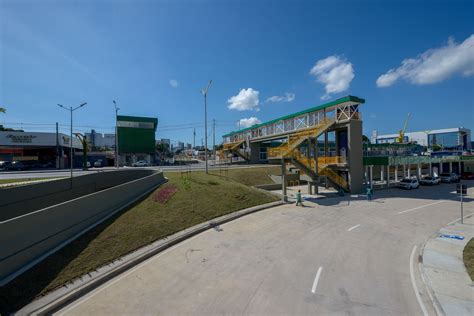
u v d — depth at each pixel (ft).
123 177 75.51
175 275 27.25
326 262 30.32
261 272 27.71
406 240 38.65
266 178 105.40
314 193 86.53
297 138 90.89
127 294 23.73
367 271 27.99
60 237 33.58
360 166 88.89
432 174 119.14
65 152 160.56
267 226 45.32
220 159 223.71
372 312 20.52
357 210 59.57
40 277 26.27
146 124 191.83
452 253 33.04
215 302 22.12
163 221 42.96
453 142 272.51
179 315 20.40
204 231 42.29
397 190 94.99
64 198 54.54
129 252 32.65
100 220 41.52
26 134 134.00
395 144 146.10
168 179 74.38
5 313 21.31
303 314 20.29
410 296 22.93
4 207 41.63
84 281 25.73
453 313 20.30
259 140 152.35
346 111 89.56
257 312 20.59
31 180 65.67
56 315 21.03
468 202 70.59
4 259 26.00
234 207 56.03
